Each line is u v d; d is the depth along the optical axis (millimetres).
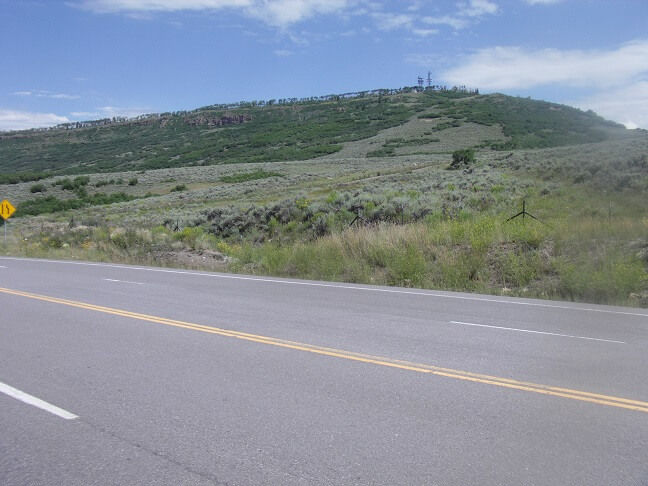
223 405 5754
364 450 4688
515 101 141000
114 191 72000
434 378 6520
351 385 6297
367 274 15547
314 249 17953
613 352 7637
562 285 12812
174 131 188125
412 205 24375
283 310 10758
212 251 23016
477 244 15922
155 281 15414
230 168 86875
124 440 4977
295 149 125438
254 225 28625
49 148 173375
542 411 5496
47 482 4273
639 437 4895
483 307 11078
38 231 37750
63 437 5062
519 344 8070
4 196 70375
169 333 8891
